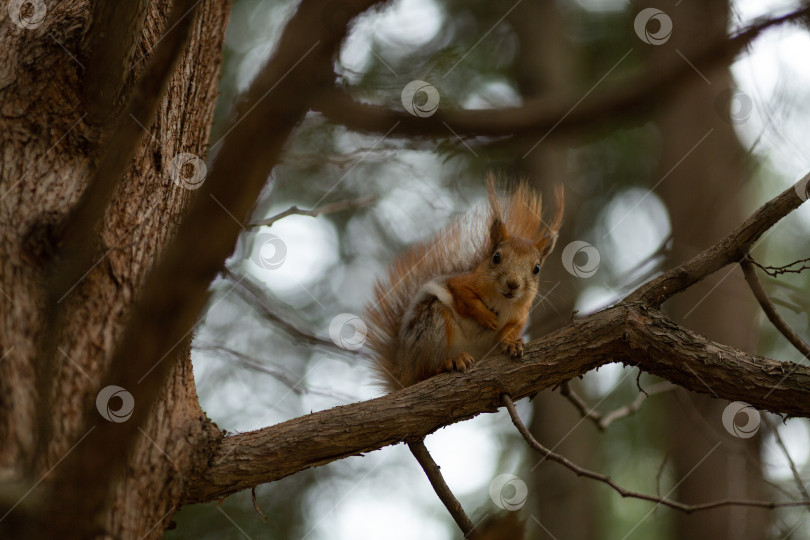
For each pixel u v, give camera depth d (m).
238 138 3.55
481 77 18.22
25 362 6.05
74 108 6.75
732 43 9.86
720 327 16.47
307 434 7.14
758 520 16.12
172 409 6.88
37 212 6.39
